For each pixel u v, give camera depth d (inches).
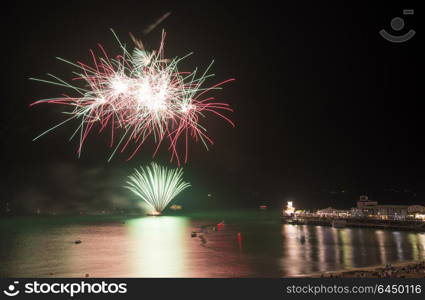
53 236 3678.6
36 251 2672.2
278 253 2477.9
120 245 2962.6
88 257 2390.5
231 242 3112.7
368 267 1957.4
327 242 2994.6
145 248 2780.5
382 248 2623.0
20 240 3353.8
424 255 2297.0
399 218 4239.7
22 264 2177.7
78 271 1964.8
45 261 2263.8
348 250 2554.1
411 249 2551.7
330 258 2256.4
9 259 2343.8
